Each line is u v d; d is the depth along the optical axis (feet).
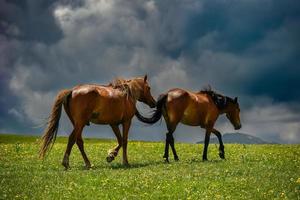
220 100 88.89
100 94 74.43
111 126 81.00
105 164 81.71
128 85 80.94
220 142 91.45
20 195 51.55
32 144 132.87
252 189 56.18
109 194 53.01
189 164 78.89
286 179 62.54
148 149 116.06
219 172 68.80
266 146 133.18
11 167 76.64
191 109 84.12
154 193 53.67
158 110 83.51
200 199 50.70
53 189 55.31
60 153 103.91
